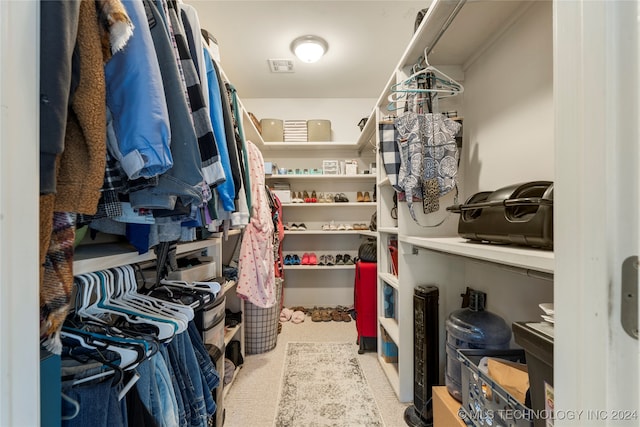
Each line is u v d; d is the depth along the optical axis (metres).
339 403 1.52
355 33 1.95
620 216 0.34
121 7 0.47
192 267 1.29
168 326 0.69
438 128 1.29
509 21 1.13
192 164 0.62
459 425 0.97
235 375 1.72
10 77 0.34
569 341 0.39
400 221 1.50
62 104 0.39
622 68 0.34
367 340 2.15
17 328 0.35
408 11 1.74
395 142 1.49
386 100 1.84
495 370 0.85
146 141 0.50
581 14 0.38
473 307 1.25
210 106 0.99
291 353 2.11
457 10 1.05
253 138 2.54
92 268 0.63
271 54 2.20
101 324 0.68
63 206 0.45
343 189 3.09
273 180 3.00
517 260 0.64
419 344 1.39
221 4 1.67
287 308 3.01
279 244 2.53
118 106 0.51
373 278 2.14
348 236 3.11
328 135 2.82
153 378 0.69
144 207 0.62
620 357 0.34
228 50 2.14
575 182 0.39
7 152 0.34
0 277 0.33
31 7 0.37
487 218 0.86
